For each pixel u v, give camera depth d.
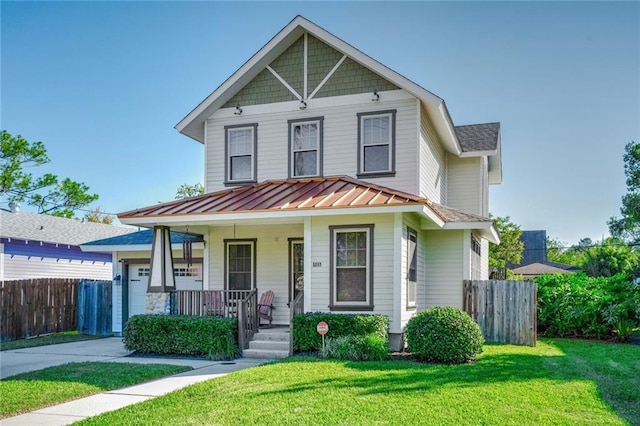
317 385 8.79
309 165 16.34
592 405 7.57
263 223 14.99
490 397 7.95
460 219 15.93
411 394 8.12
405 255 13.79
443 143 19.22
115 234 28.80
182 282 18.11
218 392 8.52
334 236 13.66
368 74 15.98
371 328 12.32
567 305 16.48
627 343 15.21
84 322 19.62
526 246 48.94
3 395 8.64
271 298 16.06
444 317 11.47
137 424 6.92
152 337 13.55
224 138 17.23
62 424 7.08
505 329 15.23
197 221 14.13
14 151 36.09
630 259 39.12
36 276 22.67
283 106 16.73
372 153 15.75
